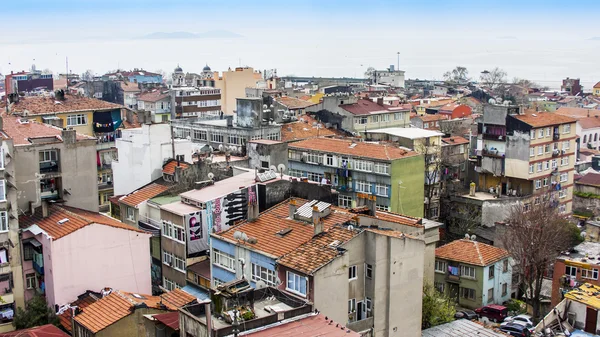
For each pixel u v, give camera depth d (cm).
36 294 6438
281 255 5559
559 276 8056
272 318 4259
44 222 6544
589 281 7838
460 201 11288
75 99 11938
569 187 12862
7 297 6253
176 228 6981
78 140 7262
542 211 9400
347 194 10588
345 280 5394
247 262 5875
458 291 8400
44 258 6266
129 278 6544
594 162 15512
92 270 6312
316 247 5522
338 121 14050
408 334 5822
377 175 10169
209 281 6531
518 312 8125
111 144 11406
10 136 6962
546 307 8319
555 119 12369
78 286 6244
